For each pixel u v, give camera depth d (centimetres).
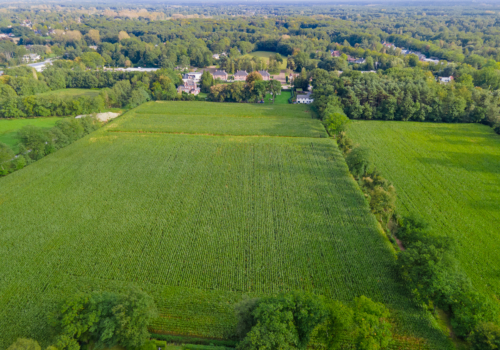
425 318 5112
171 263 6209
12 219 7444
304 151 11131
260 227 7250
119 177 9350
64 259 6284
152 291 5603
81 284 5719
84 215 7619
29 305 5334
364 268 6112
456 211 8138
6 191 8581
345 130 12781
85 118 13112
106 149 11144
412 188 9144
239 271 6041
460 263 6481
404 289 5650
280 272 6031
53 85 19988
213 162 10312
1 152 9581
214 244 6719
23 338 4450
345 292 5603
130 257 6350
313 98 17825
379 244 6725
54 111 15300
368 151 9481
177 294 5550
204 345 4766
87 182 9069
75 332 4303
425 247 5669
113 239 6838
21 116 15062
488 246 6944
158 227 7225
